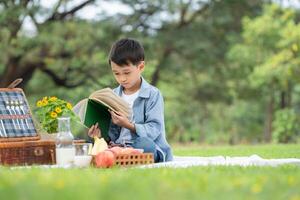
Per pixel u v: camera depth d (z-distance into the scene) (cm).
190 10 2511
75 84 2336
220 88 2733
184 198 355
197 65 2514
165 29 2423
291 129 2070
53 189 378
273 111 2778
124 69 651
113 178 442
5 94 617
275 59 2075
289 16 2241
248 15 2559
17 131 605
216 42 2516
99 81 2259
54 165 585
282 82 2191
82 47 2105
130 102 665
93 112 638
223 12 2464
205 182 416
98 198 347
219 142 2992
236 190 389
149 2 2283
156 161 650
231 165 561
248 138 2998
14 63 2203
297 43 2017
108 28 2173
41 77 2573
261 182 422
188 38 2391
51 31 2039
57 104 632
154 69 2506
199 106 2892
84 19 2188
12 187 385
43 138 629
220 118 3005
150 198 349
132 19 2317
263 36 2242
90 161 597
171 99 2914
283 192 388
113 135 657
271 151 997
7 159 593
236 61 2431
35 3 2050
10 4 2011
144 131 640
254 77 2227
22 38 2020
